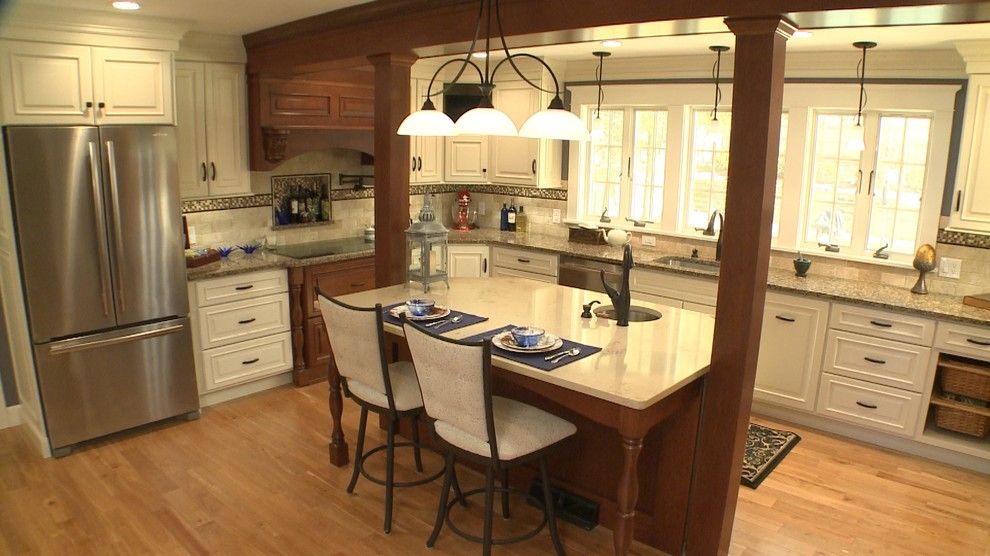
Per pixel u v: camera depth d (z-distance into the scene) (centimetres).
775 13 223
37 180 339
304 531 304
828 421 420
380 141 376
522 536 279
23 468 356
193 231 460
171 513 316
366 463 367
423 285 378
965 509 335
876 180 438
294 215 516
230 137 457
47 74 339
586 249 521
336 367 338
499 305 352
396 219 386
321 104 484
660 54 488
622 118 543
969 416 378
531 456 264
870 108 425
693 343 296
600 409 249
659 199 536
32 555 285
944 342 369
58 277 353
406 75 368
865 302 390
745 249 247
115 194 363
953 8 204
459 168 590
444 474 315
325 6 348
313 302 472
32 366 357
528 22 290
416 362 269
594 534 307
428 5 324
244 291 436
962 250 404
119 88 364
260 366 454
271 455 374
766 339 430
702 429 271
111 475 350
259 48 437
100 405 377
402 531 306
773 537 306
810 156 457
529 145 559
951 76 397
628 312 319
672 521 291
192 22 387
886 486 355
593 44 438
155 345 393
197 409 419
